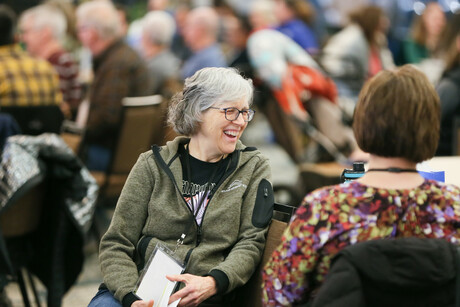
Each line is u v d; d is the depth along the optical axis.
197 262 2.85
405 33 9.49
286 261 2.22
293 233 2.21
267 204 2.97
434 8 9.16
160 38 8.26
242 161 3.04
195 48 8.56
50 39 7.48
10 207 3.95
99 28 6.73
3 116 4.67
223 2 8.53
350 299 1.95
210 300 2.91
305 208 2.21
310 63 6.93
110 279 2.88
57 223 4.21
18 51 6.18
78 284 5.46
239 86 2.98
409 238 2.01
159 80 8.23
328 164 7.00
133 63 6.73
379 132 2.17
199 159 3.05
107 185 5.94
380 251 1.97
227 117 2.96
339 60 7.49
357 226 2.13
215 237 2.93
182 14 8.77
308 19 7.95
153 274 2.82
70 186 4.18
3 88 6.04
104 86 6.61
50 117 5.90
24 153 4.01
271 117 7.09
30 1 9.04
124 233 2.99
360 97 2.24
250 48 7.01
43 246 4.28
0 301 4.55
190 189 3.00
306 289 2.25
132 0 9.31
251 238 2.90
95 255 6.19
